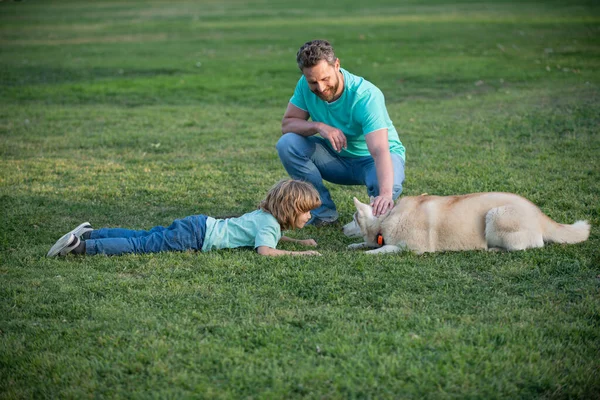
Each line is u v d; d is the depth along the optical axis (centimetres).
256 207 573
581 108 909
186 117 1005
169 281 400
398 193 494
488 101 1033
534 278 396
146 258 443
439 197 458
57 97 1178
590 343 313
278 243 482
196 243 454
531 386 283
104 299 376
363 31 2164
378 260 432
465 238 444
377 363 299
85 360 307
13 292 384
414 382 285
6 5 3834
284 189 445
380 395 277
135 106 1108
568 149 722
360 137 504
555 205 538
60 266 431
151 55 1736
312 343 318
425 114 969
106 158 762
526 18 2397
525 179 615
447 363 295
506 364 295
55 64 1570
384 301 369
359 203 470
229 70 1457
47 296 379
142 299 376
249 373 293
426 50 1667
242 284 394
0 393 285
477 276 405
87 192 618
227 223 457
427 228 445
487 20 2392
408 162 706
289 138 518
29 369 303
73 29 2494
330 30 2230
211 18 2886
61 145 826
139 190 626
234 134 883
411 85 1223
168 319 349
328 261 432
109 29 2480
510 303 362
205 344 317
